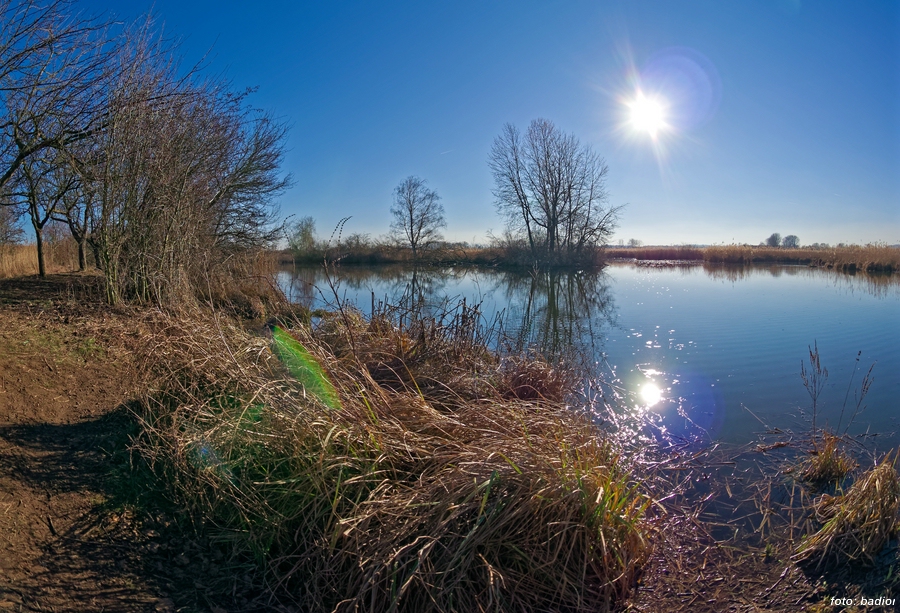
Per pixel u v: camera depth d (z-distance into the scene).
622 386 7.57
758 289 19.83
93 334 6.54
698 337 10.83
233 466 3.70
